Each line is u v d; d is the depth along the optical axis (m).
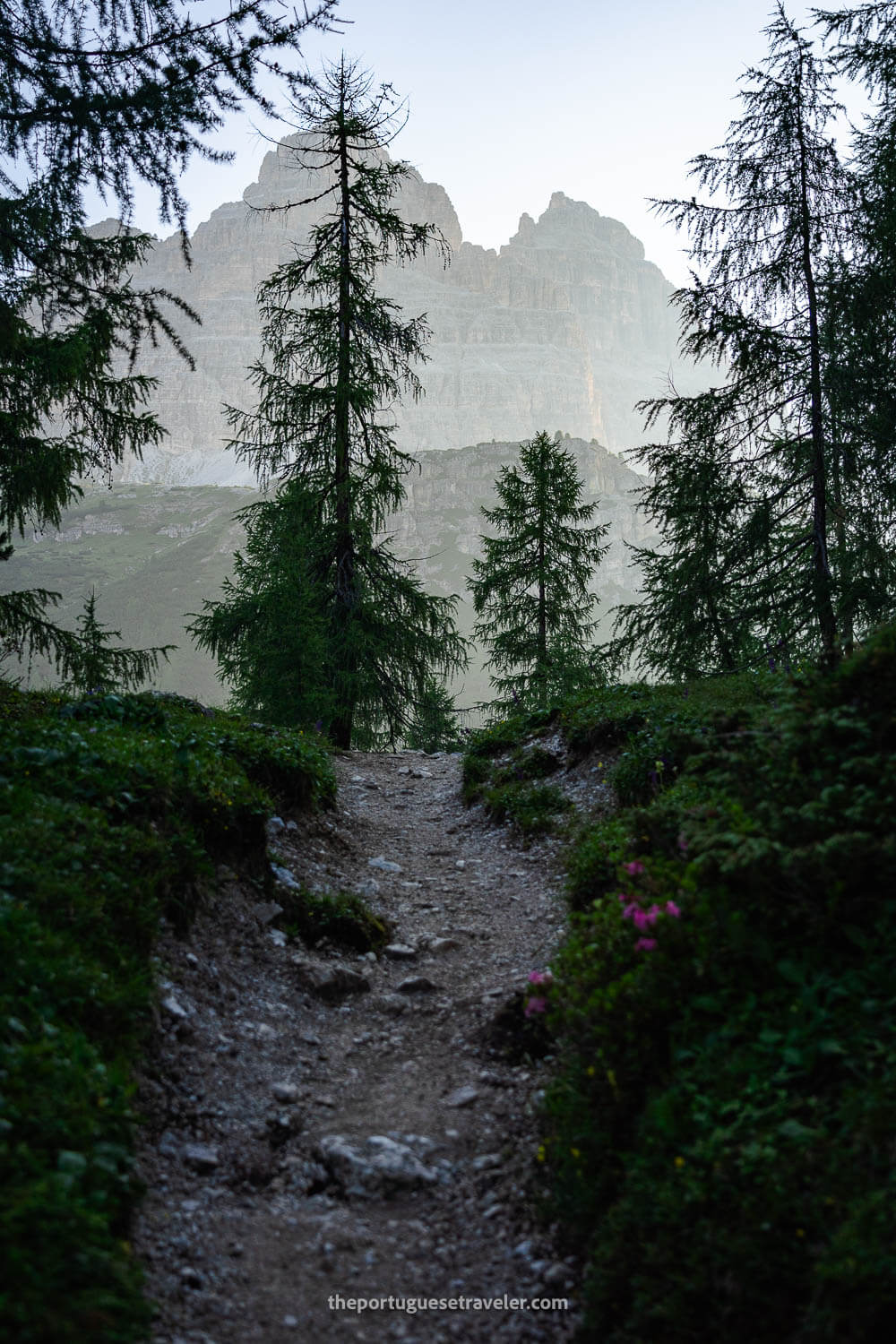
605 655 17.31
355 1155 4.74
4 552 11.69
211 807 7.54
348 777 14.57
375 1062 5.93
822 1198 3.16
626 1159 3.96
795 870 4.39
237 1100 5.16
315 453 19.88
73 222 6.27
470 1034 6.06
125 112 5.50
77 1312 3.02
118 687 12.60
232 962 6.56
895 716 5.16
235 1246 4.05
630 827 7.16
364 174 19.33
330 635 19.36
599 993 4.74
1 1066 3.88
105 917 5.47
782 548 15.28
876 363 13.78
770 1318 3.00
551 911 8.06
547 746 13.21
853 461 14.16
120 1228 3.76
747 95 14.20
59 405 11.18
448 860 10.39
